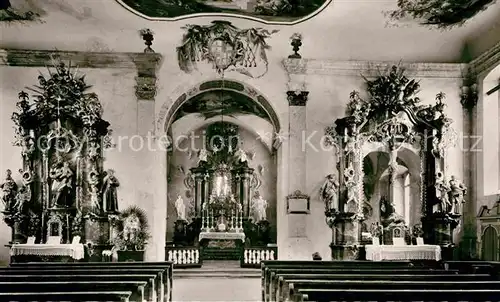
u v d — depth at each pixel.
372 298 8.21
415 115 21.20
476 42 21.03
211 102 26.86
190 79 21.66
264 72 21.77
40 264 14.55
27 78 21.06
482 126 21.30
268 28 20.92
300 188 21.28
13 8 19.02
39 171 20.06
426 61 22.00
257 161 30.39
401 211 23.47
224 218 28.89
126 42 21.16
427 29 20.62
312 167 21.48
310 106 21.69
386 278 10.77
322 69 21.81
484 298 8.33
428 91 21.97
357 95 20.83
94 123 20.50
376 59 21.92
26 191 19.75
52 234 19.80
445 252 20.36
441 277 10.86
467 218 21.58
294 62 21.61
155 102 21.48
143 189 21.12
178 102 22.23
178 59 21.66
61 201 20.06
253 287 18.39
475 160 21.56
